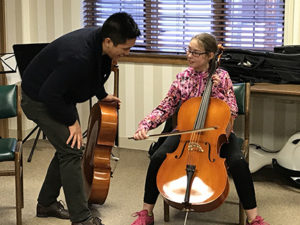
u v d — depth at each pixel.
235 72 3.62
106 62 2.62
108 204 3.20
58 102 2.46
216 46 2.79
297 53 3.54
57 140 2.63
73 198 2.68
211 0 4.14
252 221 2.66
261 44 4.06
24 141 4.24
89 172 2.86
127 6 4.38
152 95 4.29
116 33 2.38
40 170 3.79
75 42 2.45
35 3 4.46
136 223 2.72
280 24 4.01
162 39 4.32
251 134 4.01
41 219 2.98
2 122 4.50
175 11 4.26
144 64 4.26
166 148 2.77
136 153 4.25
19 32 4.43
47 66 2.53
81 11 4.42
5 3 4.41
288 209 3.16
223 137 2.64
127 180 3.62
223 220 2.99
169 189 2.43
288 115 3.89
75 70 2.41
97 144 2.72
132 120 4.39
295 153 3.49
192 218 3.01
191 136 2.63
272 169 3.88
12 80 4.11
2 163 3.89
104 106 2.75
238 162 2.65
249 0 4.04
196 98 2.78
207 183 2.42
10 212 3.07
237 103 3.06
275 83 3.56
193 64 2.80
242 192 2.65
